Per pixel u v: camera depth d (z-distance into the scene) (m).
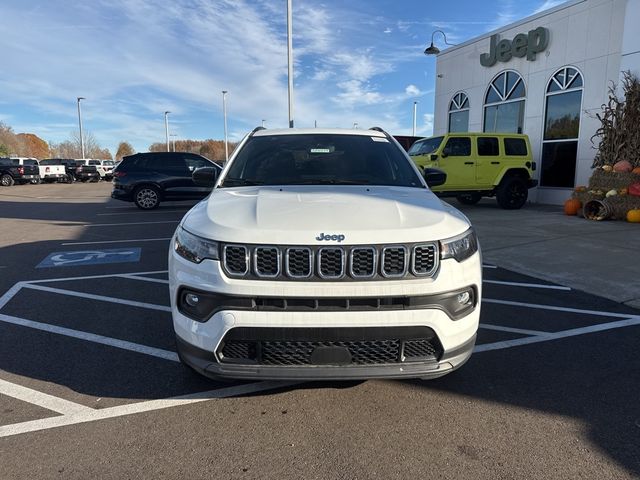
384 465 2.46
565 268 6.59
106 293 5.54
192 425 2.82
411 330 2.54
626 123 11.34
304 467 2.44
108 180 42.25
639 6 11.32
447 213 2.99
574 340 4.13
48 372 3.51
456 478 2.35
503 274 6.38
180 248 2.83
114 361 3.69
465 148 13.00
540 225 10.30
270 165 3.97
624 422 2.86
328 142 4.27
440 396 3.16
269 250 2.55
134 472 2.40
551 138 14.98
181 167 14.91
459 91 18.67
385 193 3.35
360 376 2.55
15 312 4.84
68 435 2.71
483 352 3.88
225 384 3.32
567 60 14.22
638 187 10.57
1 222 12.25
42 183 35.84
